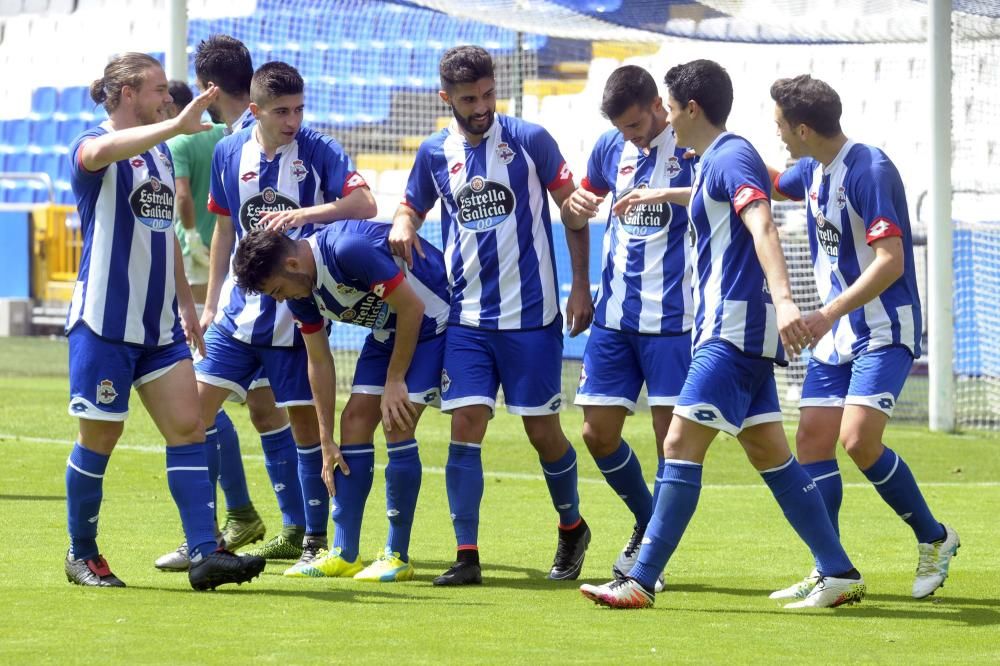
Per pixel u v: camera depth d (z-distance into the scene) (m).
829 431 17.97
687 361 19.05
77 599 16.06
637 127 18.98
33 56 75.56
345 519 18.97
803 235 43.50
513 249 18.84
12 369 50.31
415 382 18.92
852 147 17.31
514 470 30.78
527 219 18.97
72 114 73.25
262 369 20.61
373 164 60.56
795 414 43.62
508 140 18.95
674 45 61.25
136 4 74.88
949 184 39.03
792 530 23.16
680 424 16.08
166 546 20.66
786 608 16.39
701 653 13.53
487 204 18.84
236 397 20.38
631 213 19.30
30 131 73.88
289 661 12.86
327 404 18.75
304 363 19.88
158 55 73.00
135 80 16.97
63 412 38.50
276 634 14.16
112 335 16.73
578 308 19.97
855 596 16.53
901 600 17.12
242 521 21.44
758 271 15.92
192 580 16.83
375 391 18.92
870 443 17.31
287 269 17.16
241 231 20.19
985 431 39.25
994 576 19.05
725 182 15.76
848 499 27.12
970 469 31.88
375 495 26.72
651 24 45.38
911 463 32.75
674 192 17.23
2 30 76.75
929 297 39.38
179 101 26.66
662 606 16.47
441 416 41.03
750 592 17.72
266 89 19.16
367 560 20.05
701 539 22.25
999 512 25.45
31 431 34.66
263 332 19.84
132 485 26.78
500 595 17.17
